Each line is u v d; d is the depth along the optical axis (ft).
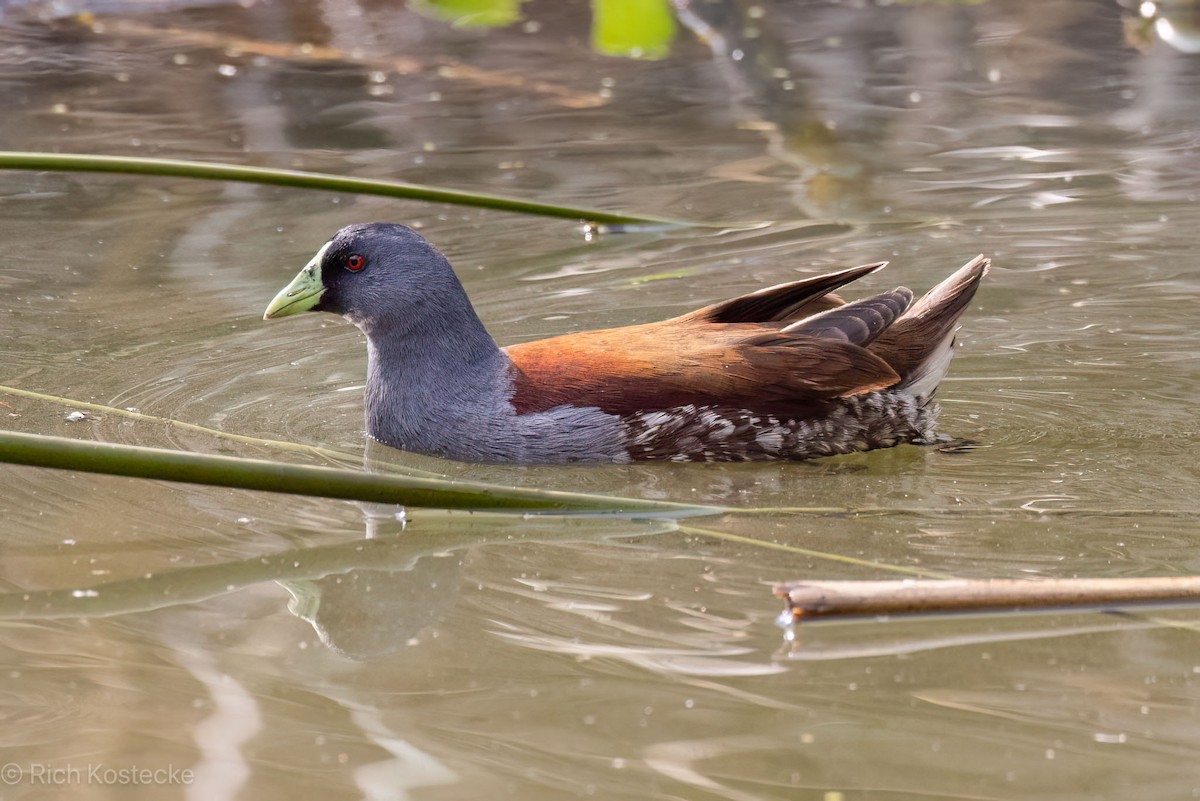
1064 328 45.75
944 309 40.37
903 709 24.79
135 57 77.20
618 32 77.46
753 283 49.44
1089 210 55.42
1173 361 43.32
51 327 46.26
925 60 77.00
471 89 73.15
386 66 76.89
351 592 30.09
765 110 69.41
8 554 31.58
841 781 22.57
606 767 23.07
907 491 35.45
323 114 68.74
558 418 37.50
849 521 33.42
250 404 41.27
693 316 40.16
